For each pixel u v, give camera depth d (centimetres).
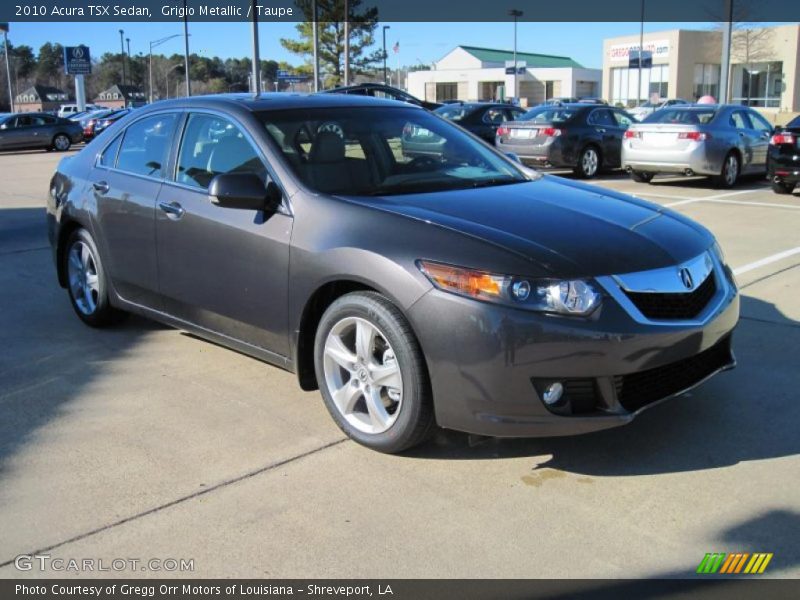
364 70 4959
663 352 328
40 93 9288
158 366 482
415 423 341
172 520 310
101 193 509
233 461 358
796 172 1143
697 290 353
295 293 379
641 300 328
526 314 312
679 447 367
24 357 500
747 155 1345
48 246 877
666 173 1373
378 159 430
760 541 292
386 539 296
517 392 317
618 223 369
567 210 379
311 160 409
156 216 460
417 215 355
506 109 1812
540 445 370
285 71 4925
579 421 319
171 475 345
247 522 308
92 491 332
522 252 324
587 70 7300
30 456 363
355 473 346
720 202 1129
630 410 329
